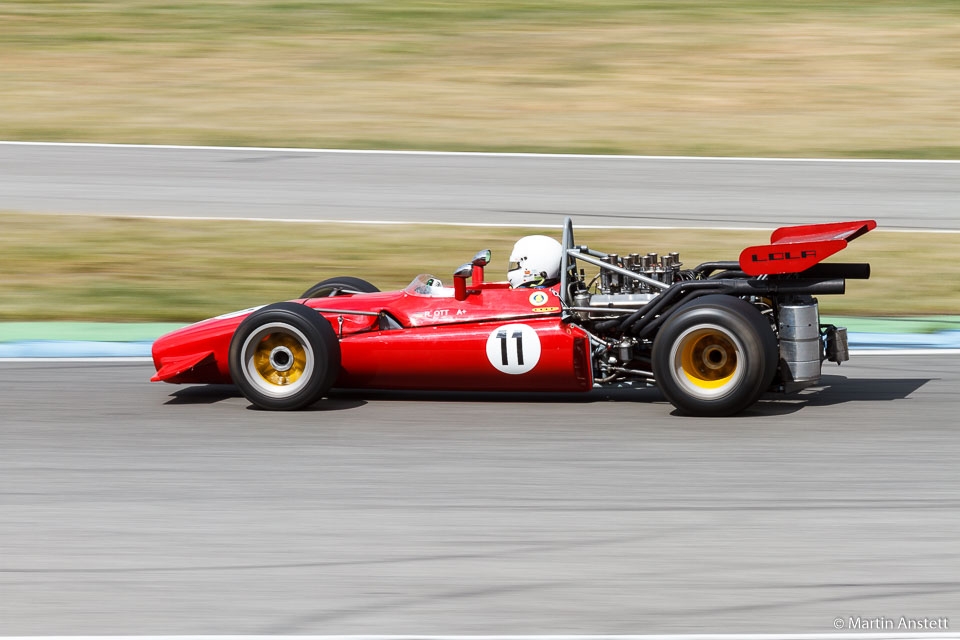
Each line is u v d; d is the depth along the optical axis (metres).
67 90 73.06
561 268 27.39
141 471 22.55
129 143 62.44
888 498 20.52
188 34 86.69
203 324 28.56
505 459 22.98
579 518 19.78
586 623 15.96
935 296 37.88
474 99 71.00
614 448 23.56
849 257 42.84
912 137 62.22
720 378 25.34
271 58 80.50
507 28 87.94
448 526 19.52
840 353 26.78
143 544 18.89
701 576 17.39
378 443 24.19
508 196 52.56
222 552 18.55
